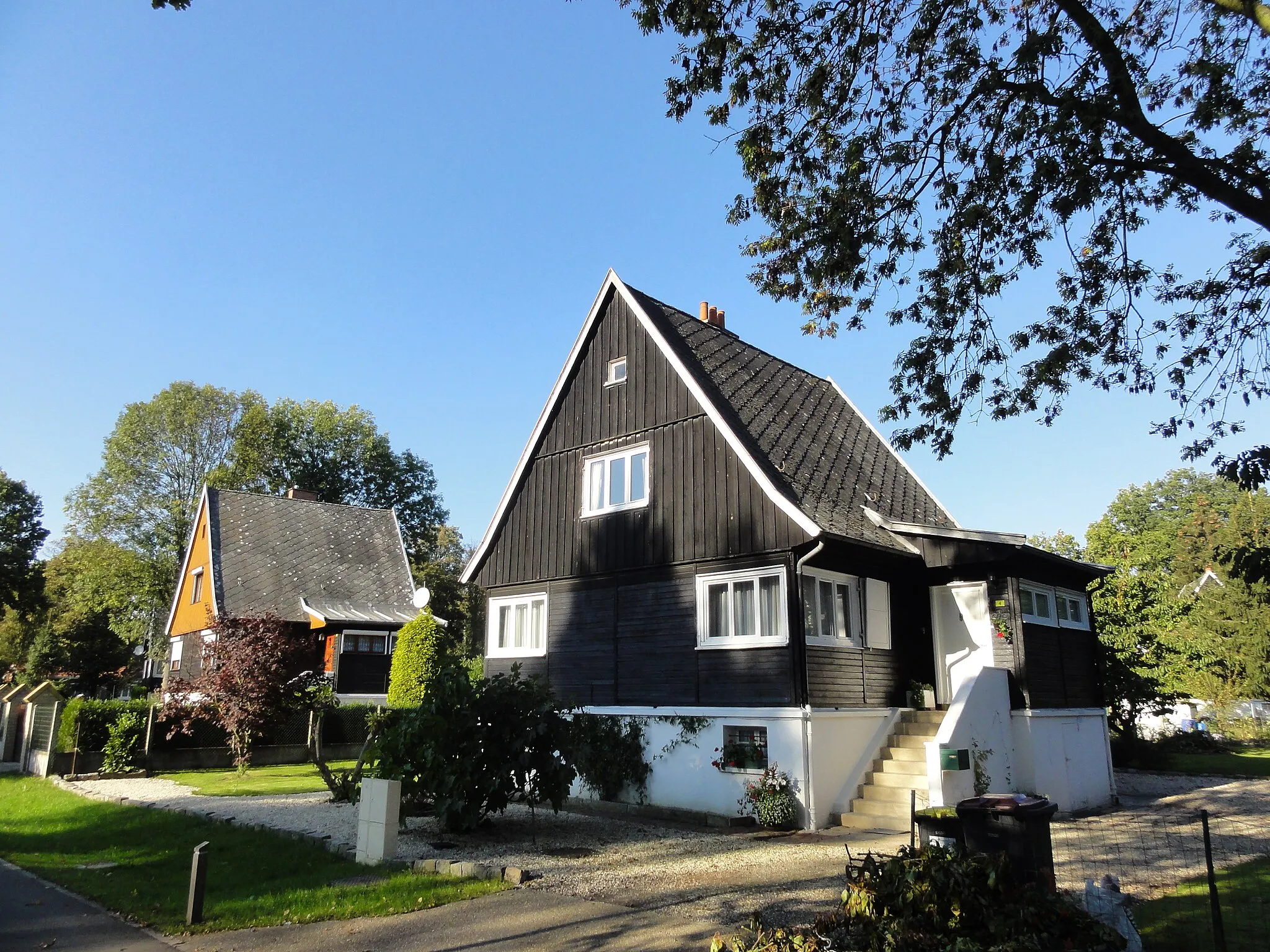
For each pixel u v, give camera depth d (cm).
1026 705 1494
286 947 752
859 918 616
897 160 990
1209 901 823
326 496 5225
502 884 949
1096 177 948
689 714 1541
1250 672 3244
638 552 1702
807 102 1029
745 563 1517
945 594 1727
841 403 2248
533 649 1909
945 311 1117
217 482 4844
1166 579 4803
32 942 787
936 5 981
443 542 6184
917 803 1344
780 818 1321
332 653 2917
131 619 5181
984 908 597
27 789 1945
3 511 4712
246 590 3022
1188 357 1026
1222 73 933
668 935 759
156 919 848
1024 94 944
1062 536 3134
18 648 5334
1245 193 792
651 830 1346
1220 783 1911
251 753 2298
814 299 1156
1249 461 793
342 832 1252
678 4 976
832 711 1418
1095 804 1611
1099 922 614
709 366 1805
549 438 1994
